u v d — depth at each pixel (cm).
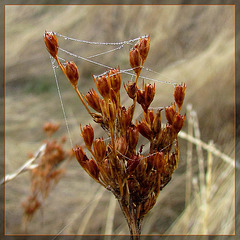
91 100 20
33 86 91
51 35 20
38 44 98
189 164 56
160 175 20
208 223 48
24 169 37
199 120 67
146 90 20
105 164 20
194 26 88
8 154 74
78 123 78
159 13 92
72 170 67
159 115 20
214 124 66
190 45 85
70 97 86
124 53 90
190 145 59
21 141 78
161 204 58
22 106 85
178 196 59
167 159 21
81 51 94
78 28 99
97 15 98
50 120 80
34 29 101
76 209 62
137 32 92
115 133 20
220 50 77
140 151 21
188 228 51
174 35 87
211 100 69
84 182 66
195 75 72
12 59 95
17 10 105
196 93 70
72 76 20
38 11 107
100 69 88
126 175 20
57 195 63
